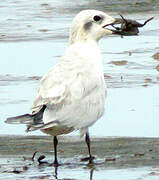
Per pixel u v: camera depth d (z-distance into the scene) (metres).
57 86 12.83
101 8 30.55
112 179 12.17
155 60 21.09
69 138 14.83
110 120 15.88
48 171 12.82
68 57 13.63
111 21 14.49
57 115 12.67
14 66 20.91
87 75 13.26
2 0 34.44
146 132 15.02
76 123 12.98
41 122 12.45
